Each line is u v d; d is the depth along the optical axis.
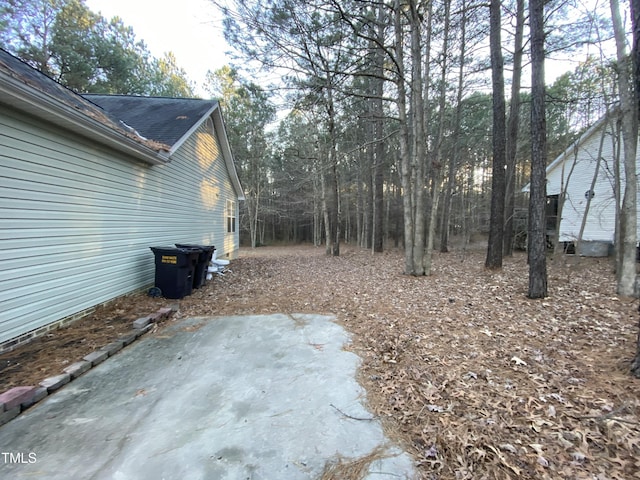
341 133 11.92
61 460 1.85
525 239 14.72
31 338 3.64
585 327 3.71
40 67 11.44
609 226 11.33
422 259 7.55
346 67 6.93
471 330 3.82
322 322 4.46
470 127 15.19
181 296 5.78
